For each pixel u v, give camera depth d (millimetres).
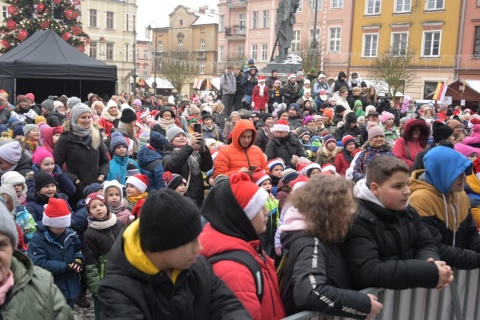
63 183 5203
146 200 1767
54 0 23109
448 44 37688
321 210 2324
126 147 5957
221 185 2305
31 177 4812
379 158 2615
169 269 1836
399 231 2553
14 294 1780
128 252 1775
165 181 4961
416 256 2641
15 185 4391
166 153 5215
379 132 6125
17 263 1854
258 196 2229
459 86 29438
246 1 57469
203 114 9961
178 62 52625
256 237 2275
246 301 2020
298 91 14359
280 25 17547
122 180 5852
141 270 1759
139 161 5531
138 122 10023
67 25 24219
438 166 3008
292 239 2396
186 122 11000
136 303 1723
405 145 6520
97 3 57406
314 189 2387
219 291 1954
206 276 1943
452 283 2934
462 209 3199
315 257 2268
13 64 13648
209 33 73312
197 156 5234
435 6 38281
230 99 14328
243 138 5324
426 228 2760
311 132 9734
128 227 1854
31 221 4352
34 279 1876
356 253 2412
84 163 5504
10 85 13883
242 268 2086
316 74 17297
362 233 2447
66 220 3793
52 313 1865
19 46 15344
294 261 2328
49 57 14422
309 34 45562
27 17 23484
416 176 3289
